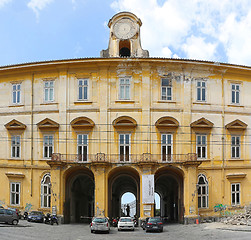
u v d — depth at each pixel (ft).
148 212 110.22
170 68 122.83
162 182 145.69
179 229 102.01
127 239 82.48
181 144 120.16
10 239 74.90
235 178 126.00
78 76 123.03
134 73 121.49
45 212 120.67
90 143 119.75
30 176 124.36
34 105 126.41
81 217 134.00
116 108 119.85
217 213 121.90
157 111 120.16
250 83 132.16
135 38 132.26
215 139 124.67
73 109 121.70
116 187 150.71
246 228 93.97
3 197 128.16
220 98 126.72
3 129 130.52
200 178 122.21
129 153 118.32
